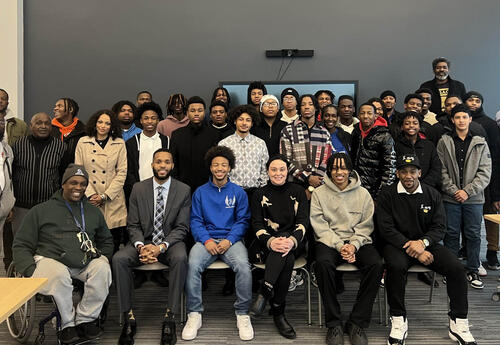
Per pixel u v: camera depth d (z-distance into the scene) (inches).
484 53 248.7
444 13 248.4
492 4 247.0
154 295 143.9
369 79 250.7
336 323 110.5
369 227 123.5
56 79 255.4
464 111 146.9
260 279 139.5
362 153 143.8
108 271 107.9
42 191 137.1
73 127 167.2
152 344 110.7
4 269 163.5
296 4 250.1
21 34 251.3
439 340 111.8
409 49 249.4
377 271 110.3
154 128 146.7
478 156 146.4
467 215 148.6
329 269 111.1
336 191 124.5
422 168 144.2
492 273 158.7
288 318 125.9
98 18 253.1
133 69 253.9
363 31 249.8
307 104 141.9
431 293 134.2
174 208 124.6
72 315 103.7
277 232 122.6
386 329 117.9
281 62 252.1
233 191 127.9
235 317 126.8
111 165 137.1
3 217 132.6
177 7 252.1
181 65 253.6
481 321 121.6
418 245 113.7
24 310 108.7
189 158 148.0
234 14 251.4
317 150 140.4
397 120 156.3
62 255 105.5
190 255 118.4
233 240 122.0
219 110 158.7
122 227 144.2
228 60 252.7
